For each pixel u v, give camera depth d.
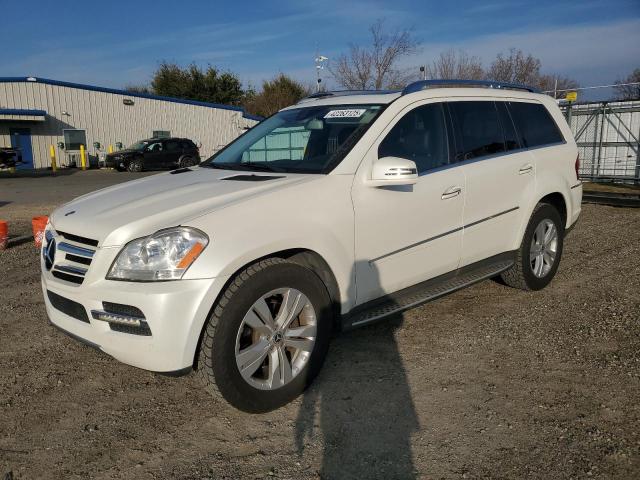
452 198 4.07
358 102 4.17
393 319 4.57
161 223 2.95
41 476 2.70
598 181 14.73
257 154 4.32
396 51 30.88
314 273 3.28
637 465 2.63
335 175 3.47
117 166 27.44
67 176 24.94
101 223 3.06
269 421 3.13
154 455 2.85
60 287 3.13
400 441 2.90
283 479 2.63
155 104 34.78
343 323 3.51
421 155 4.00
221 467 2.73
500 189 4.49
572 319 4.48
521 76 32.69
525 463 2.68
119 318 2.85
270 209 3.12
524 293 5.14
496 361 3.77
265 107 47.09
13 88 30.20
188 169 4.33
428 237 3.95
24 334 4.45
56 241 3.29
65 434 3.05
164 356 2.80
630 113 14.37
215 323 2.88
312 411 3.21
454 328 4.36
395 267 3.77
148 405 3.34
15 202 14.35
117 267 2.90
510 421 3.04
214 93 49.25
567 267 6.04
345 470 2.68
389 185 3.48
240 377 2.98
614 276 5.61
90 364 3.91
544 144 5.12
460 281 4.31
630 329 4.22
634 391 3.31
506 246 4.69
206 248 2.85
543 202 5.08
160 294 2.75
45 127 31.19
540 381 3.48
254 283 2.98
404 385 3.48
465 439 2.89
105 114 32.94
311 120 4.15
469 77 30.88
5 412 3.28
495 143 4.62
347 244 3.44
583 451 2.75
